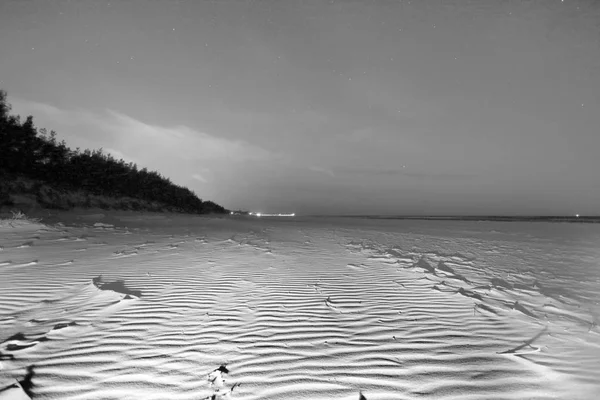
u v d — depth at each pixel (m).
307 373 2.17
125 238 7.70
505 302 3.83
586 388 2.06
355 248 8.18
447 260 6.75
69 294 3.49
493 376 2.18
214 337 2.64
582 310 3.62
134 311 3.11
